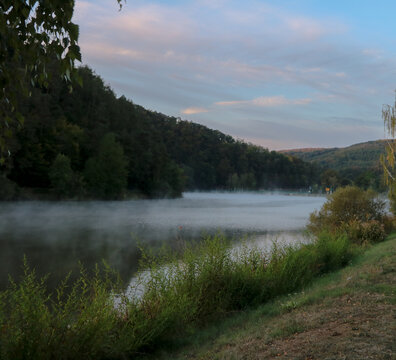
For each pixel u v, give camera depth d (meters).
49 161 78.62
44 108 83.38
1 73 2.46
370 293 6.32
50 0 2.30
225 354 4.31
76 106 106.69
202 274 7.13
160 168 108.88
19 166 69.19
